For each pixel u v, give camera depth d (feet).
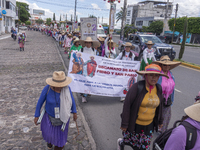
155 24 162.09
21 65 34.68
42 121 9.32
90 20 25.29
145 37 40.91
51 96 8.84
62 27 96.53
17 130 13.02
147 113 8.68
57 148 9.76
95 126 14.53
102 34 63.52
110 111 17.37
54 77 8.55
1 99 18.45
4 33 133.49
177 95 22.20
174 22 130.41
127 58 19.61
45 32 170.30
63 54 50.11
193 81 28.50
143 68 24.36
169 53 36.65
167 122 12.50
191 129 5.58
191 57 55.57
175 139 5.75
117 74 18.53
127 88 18.88
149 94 8.50
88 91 18.17
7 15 141.79
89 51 19.99
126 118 8.66
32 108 16.70
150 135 9.17
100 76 18.25
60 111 8.87
